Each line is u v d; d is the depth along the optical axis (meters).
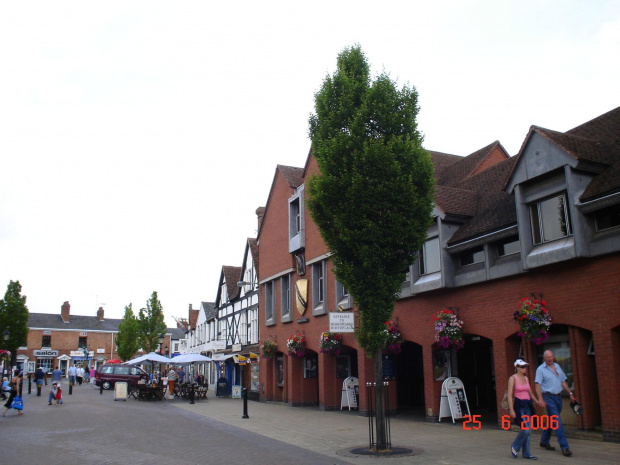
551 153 12.45
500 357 14.07
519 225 13.20
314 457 10.23
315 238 23.44
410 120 12.23
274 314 27.62
